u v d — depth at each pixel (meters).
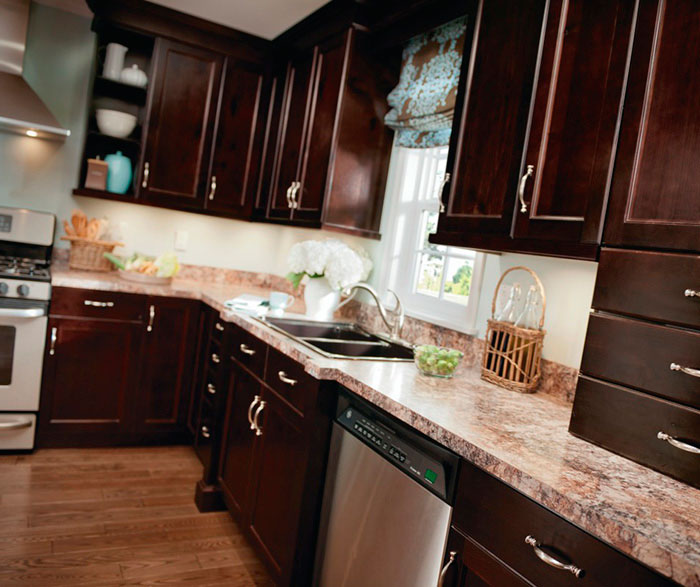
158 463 2.95
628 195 1.23
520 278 1.90
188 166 3.29
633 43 1.24
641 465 1.15
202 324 3.11
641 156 1.21
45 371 2.86
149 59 3.47
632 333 1.19
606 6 1.36
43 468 2.71
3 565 1.92
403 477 1.37
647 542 0.81
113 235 3.47
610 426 1.22
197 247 3.74
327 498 1.70
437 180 2.48
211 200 3.36
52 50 3.15
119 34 3.29
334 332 2.54
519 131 1.57
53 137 3.12
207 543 2.26
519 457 1.11
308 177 2.83
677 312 1.12
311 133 2.86
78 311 2.89
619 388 1.21
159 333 3.09
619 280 1.23
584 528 0.91
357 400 1.63
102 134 3.21
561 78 1.46
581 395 1.29
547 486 0.98
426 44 2.48
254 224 3.89
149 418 3.13
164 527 2.33
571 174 1.40
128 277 3.14
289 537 1.77
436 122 2.40
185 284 3.45
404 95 2.57
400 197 2.69
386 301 2.67
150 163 3.20
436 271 2.43
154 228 3.59
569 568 0.93
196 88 3.26
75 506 2.39
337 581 1.59
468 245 1.74
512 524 1.06
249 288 3.79
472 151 1.77
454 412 1.38
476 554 1.13
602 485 1.02
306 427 1.73
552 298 1.79
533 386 1.73
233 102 3.36
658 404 1.13
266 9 2.94
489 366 1.84
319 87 2.84
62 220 3.28
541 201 1.49
